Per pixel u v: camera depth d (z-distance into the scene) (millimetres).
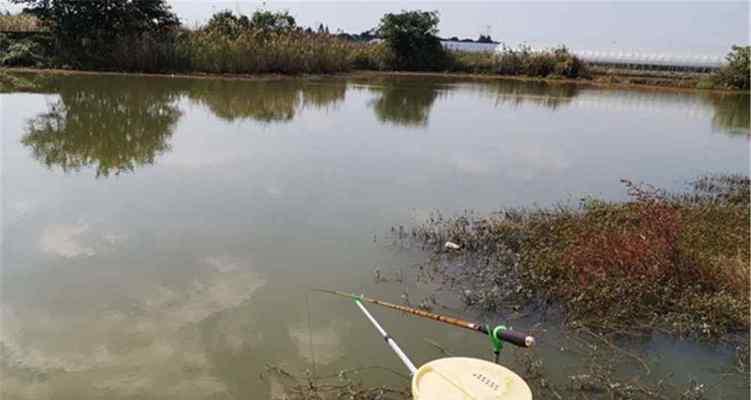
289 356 3779
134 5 22094
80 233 5758
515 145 11953
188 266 5109
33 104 13250
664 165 10742
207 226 6094
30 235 5648
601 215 6574
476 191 8133
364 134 12258
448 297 4742
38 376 3494
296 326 4160
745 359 4000
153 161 8828
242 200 7059
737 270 5172
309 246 5695
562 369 3811
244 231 6012
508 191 8242
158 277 4863
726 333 4312
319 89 20484
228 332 4043
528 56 34625
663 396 3572
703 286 4883
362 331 4133
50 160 8602
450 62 34906
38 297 4449
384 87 23297
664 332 4312
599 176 9562
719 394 3623
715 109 21359
